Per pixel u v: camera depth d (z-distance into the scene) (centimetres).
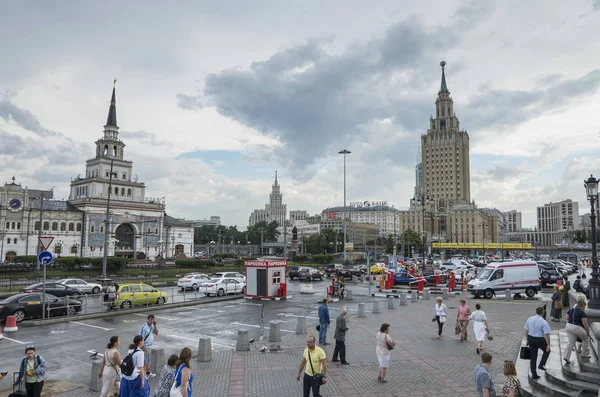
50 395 1357
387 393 1346
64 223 9706
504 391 970
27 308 2614
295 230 6378
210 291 3919
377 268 6725
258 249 18000
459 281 5044
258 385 1423
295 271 6109
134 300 3161
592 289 1717
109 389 1156
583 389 1248
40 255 2555
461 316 2091
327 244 12475
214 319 2736
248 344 1905
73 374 1580
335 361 1708
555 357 1652
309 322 2642
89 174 11219
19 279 4794
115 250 10288
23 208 9106
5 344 2033
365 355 1820
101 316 2841
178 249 11938
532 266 3912
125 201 10638
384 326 1473
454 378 1497
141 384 1087
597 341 1342
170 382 980
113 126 11475
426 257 13638
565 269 6938
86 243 9894
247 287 3912
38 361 1183
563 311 2944
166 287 4838
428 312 3003
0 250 8781
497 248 14975
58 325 2527
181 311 3100
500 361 1711
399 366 1647
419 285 4034
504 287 3816
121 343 2075
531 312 2977
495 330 2338
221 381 1463
